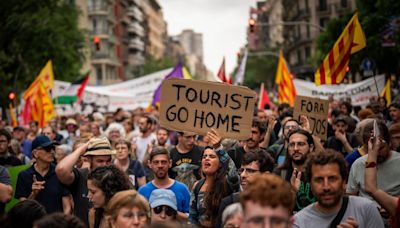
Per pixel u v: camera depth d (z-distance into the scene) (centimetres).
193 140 859
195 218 623
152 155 703
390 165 622
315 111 970
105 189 546
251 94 690
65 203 720
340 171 459
